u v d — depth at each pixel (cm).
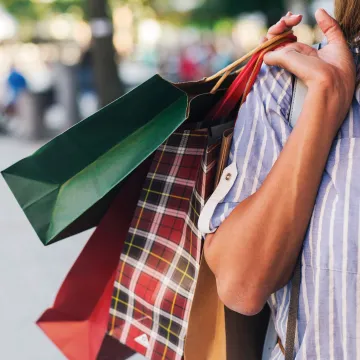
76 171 166
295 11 1403
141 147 161
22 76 1625
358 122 142
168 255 170
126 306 178
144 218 175
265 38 163
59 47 2556
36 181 166
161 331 171
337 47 149
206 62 2139
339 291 137
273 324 168
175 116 157
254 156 150
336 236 137
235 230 146
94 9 1054
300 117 143
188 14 2495
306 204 141
